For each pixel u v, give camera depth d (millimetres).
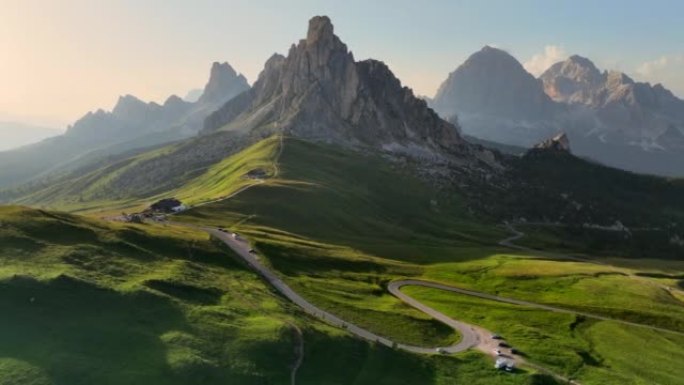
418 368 105000
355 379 96562
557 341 132250
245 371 89000
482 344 124125
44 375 79688
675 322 157500
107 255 123688
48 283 101562
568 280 197750
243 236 185500
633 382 112812
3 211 133125
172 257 139375
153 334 94625
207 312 104938
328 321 121062
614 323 153750
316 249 192375
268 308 115625
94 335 91500
